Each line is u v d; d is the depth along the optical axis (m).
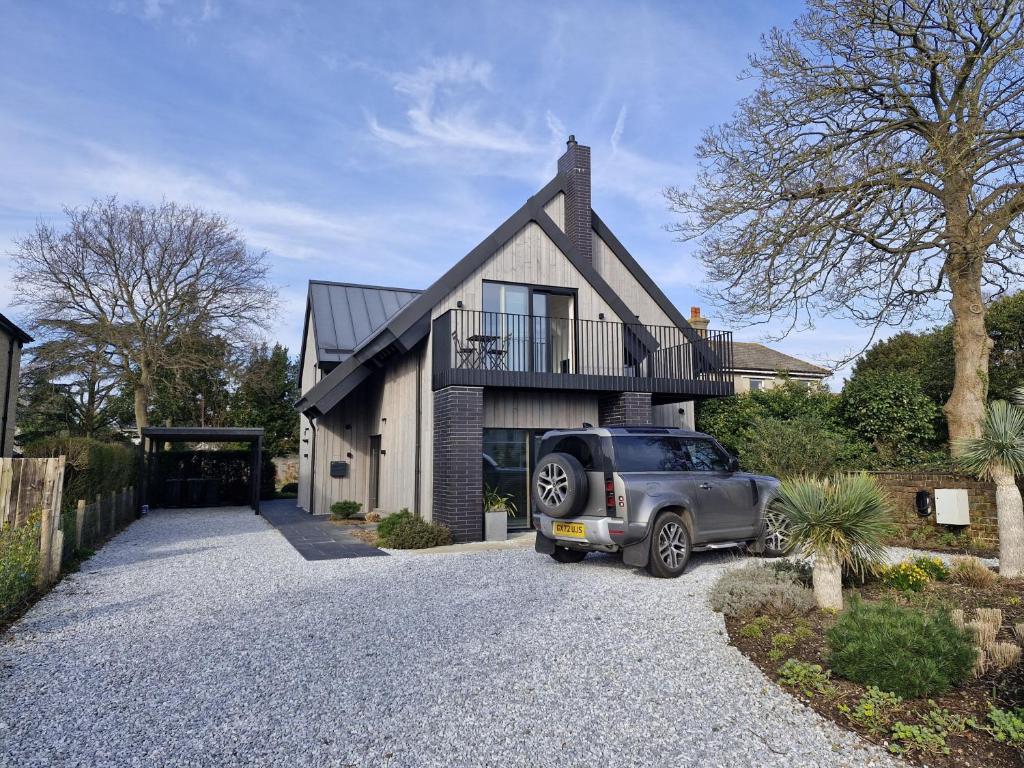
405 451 14.14
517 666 4.73
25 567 6.66
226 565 8.97
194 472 21.81
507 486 12.47
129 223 26.03
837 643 4.30
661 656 4.91
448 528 11.18
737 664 4.71
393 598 6.84
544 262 14.00
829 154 11.76
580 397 13.45
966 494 9.70
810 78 12.05
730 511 8.71
